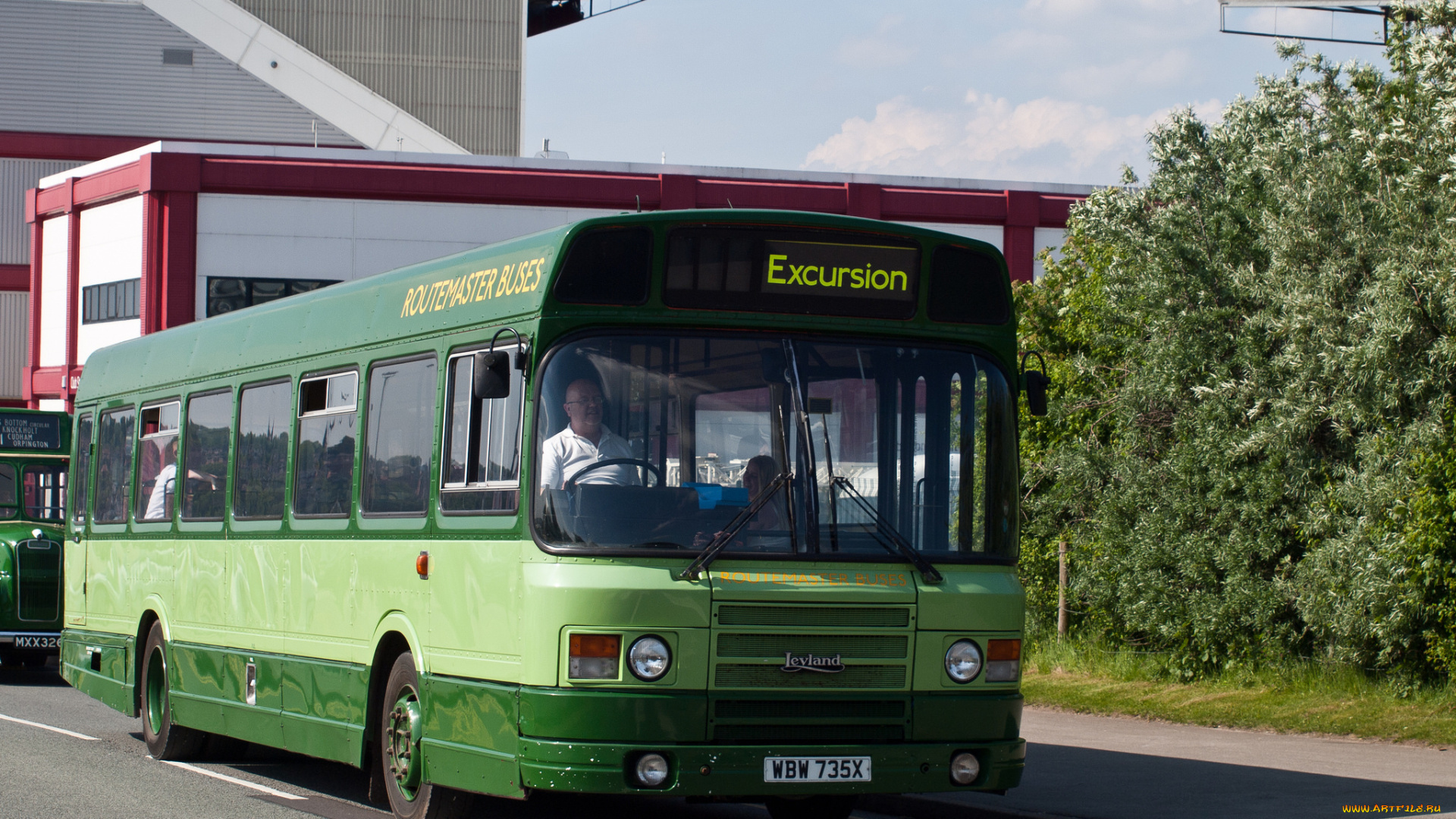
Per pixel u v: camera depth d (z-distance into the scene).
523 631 7.63
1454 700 13.08
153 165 38.09
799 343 8.00
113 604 13.87
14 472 20.88
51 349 45.16
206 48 56.50
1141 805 9.31
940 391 8.23
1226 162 16.11
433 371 8.88
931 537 8.06
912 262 8.29
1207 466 15.48
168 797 10.40
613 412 7.74
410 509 8.96
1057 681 16.66
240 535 11.24
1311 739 12.53
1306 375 14.34
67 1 55.75
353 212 38.41
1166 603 15.77
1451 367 13.15
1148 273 16.00
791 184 38.62
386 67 63.97
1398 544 12.91
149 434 13.39
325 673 9.80
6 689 19.38
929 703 7.80
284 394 10.83
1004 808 9.36
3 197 54.81
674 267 7.91
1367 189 14.38
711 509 7.68
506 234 38.47
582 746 7.34
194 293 38.09
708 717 7.45
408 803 8.83
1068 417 18.20
